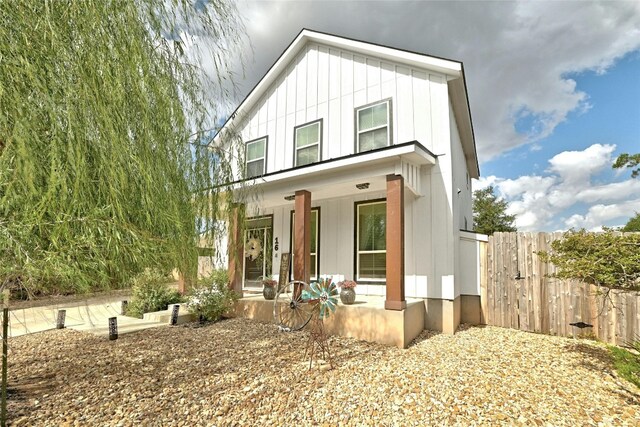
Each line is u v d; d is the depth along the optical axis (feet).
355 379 12.20
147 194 7.50
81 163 6.04
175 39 9.84
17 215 5.62
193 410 9.93
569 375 12.69
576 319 19.40
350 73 26.73
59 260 5.87
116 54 7.25
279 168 30.42
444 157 21.94
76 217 6.04
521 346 17.06
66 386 11.93
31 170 5.44
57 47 6.27
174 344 17.54
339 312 19.11
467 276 23.77
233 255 14.34
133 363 14.46
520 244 21.99
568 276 12.71
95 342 18.21
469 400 10.42
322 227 27.68
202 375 12.81
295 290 20.89
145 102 8.00
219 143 13.55
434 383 11.77
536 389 11.30
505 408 9.89
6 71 5.57
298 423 9.14
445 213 21.53
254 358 14.85
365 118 25.50
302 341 17.71
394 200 18.45
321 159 27.40
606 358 14.93
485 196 65.67
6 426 9.16
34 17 6.12
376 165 19.43
